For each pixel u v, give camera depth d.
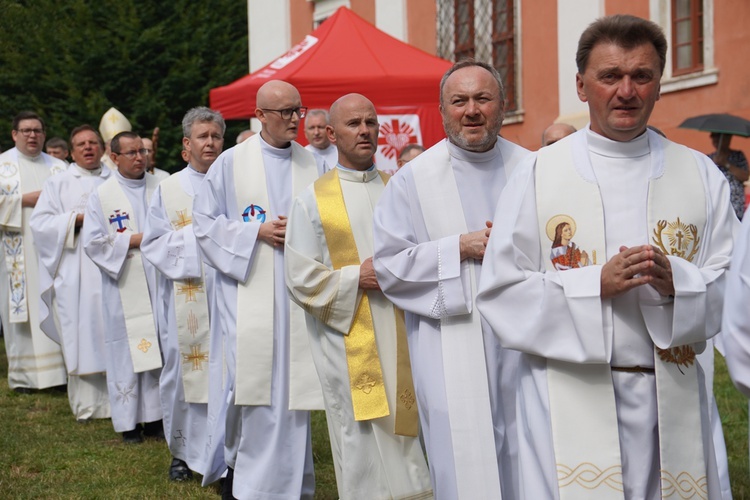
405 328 4.44
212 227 5.08
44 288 7.80
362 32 9.54
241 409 5.01
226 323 5.12
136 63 21.83
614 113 3.08
